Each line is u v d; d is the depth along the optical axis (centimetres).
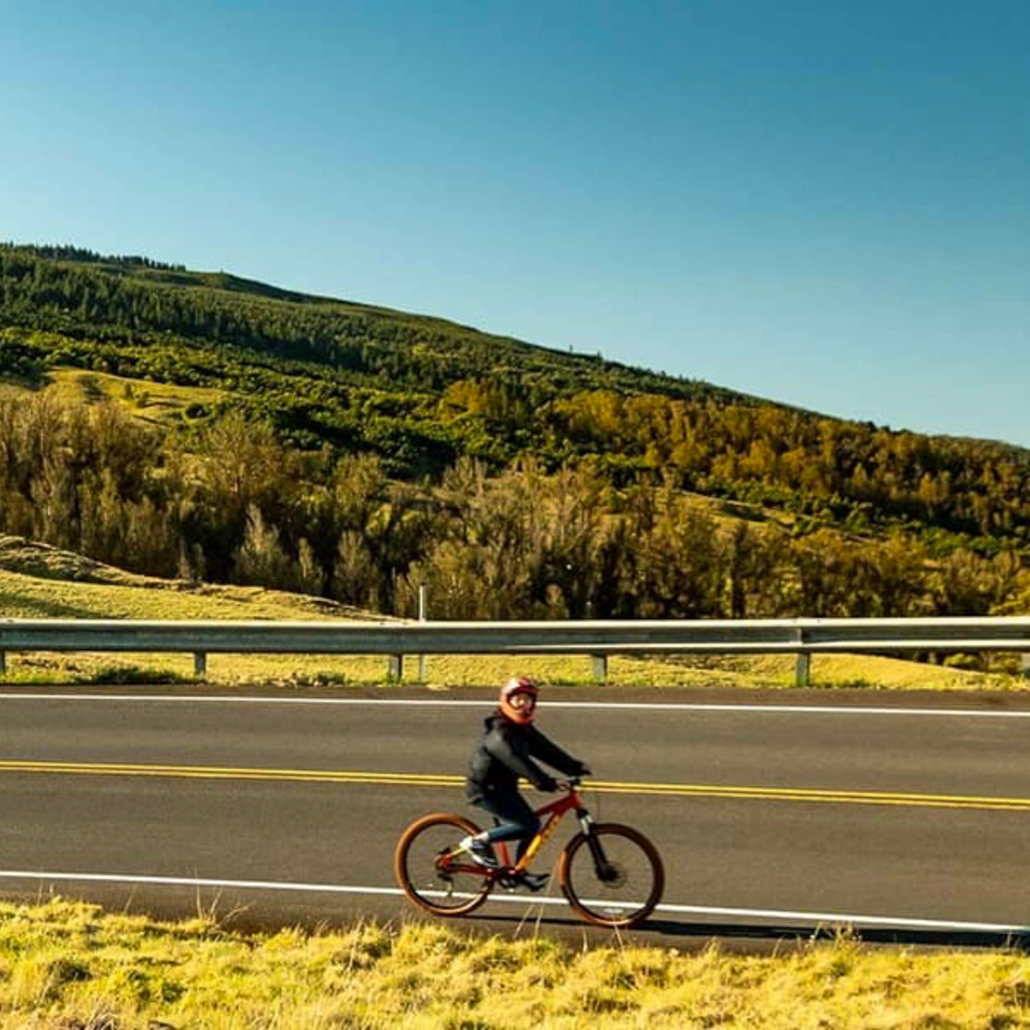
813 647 1741
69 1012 731
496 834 951
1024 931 937
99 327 16300
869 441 14162
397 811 1223
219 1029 726
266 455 5378
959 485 13575
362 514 5516
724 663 2962
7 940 908
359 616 3169
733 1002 835
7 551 3372
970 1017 793
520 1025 787
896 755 1370
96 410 5422
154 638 1870
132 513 4888
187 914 1009
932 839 1119
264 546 4919
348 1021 773
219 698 1703
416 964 905
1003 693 1647
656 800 1235
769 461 13262
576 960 912
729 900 1006
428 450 9475
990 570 6806
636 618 5847
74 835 1180
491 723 949
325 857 1114
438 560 5009
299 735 1499
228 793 1286
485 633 1806
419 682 1830
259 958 910
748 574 6119
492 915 1001
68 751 1448
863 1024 782
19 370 10181
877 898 1002
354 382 16525
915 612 6569
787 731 1477
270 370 14725
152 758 1413
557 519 5366
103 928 962
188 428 8325
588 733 1482
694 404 14762
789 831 1146
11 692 1767
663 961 905
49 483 5003
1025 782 1270
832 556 6406
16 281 19262
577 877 1049
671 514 6009
